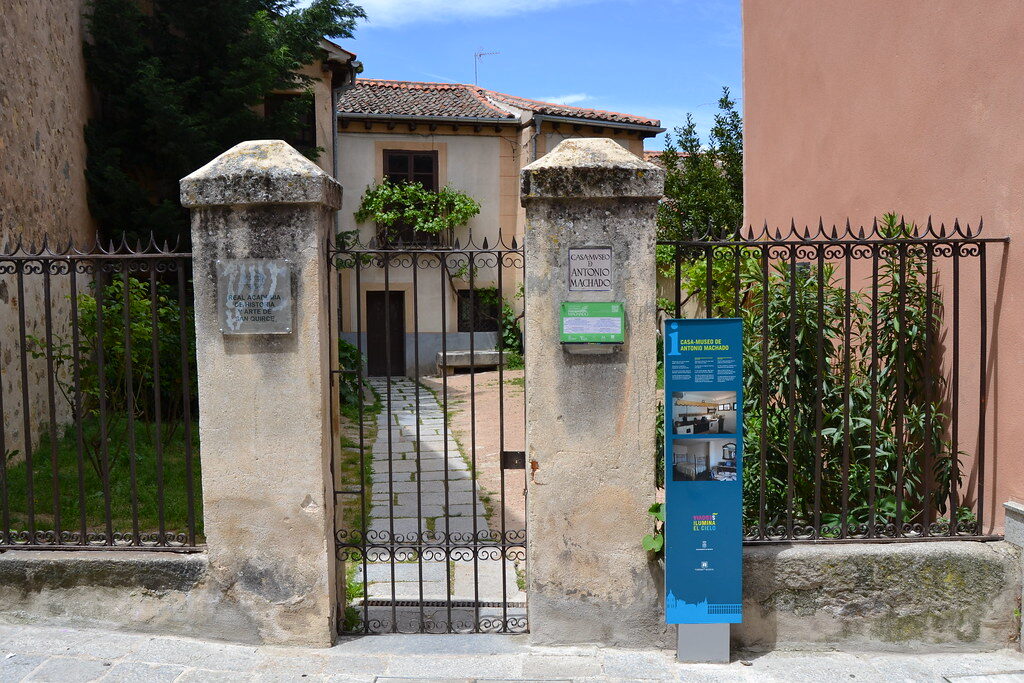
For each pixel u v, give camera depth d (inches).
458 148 737.0
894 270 204.4
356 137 717.9
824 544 167.6
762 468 168.6
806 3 292.7
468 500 295.3
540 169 154.5
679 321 156.3
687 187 753.0
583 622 164.2
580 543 162.6
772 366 214.1
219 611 165.3
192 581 165.5
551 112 695.7
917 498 195.8
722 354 156.4
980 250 168.6
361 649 163.8
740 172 786.2
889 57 228.5
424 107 730.2
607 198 155.6
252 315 159.2
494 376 664.4
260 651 162.4
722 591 157.8
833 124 268.4
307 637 164.1
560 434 160.4
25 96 336.5
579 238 156.9
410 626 184.1
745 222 367.9
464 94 782.5
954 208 194.7
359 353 163.9
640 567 162.7
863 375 218.8
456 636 169.6
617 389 159.5
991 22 178.9
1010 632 165.6
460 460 366.6
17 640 162.7
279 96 561.3
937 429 196.4
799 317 210.4
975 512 184.5
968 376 187.0
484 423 461.1
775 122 327.6
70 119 404.2
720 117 805.9
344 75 586.2
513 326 740.0
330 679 151.0
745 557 164.2
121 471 298.0
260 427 161.5
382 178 722.2
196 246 159.5
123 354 311.0
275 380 160.6
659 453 249.3
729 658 160.1
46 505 258.2
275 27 471.8
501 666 156.6
